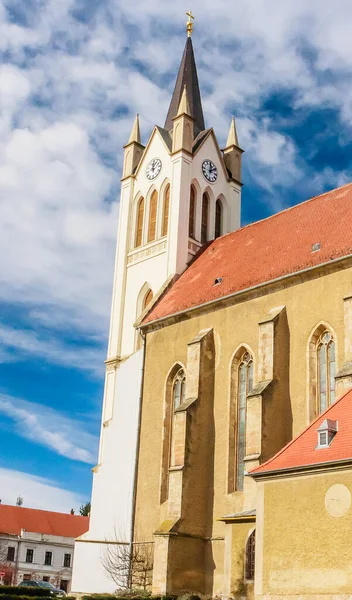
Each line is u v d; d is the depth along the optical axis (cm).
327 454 2827
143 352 5184
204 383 4534
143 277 6012
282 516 2870
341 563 2605
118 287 6188
